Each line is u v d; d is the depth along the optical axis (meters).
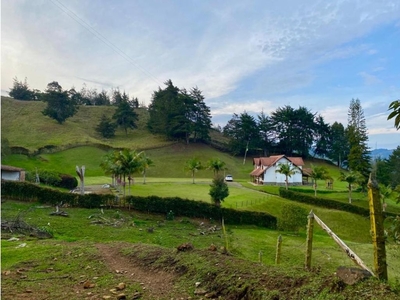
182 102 87.19
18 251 10.87
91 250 10.28
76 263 8.83
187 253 7.95
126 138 95.94
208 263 6.91
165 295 5.94
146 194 38.88
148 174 70.75
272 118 93.50
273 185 58.38
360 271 4.74
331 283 4.73
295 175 60.50
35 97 131.38
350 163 62.72
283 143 91.88
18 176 40.00
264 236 24.17
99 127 96.44
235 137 93.81
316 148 96.75
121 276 7.35
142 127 108.50
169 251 8.61
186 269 7.00
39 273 7.98
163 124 88.31
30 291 6.39
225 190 31.03
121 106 100.38
